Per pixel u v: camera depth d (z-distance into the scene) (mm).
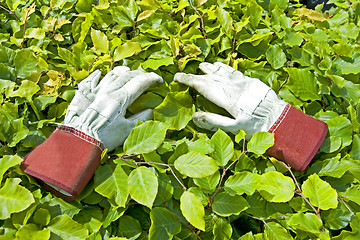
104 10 1026
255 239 801
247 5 1033
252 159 885
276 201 812
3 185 814
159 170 827
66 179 791
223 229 805
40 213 787
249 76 957
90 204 835
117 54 938
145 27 999
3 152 853
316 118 911
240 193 815
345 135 881
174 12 1037
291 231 838
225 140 846
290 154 852
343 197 833
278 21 1024
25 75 927
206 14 1024
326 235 774
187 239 816
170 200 825
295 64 1010
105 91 855
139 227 809
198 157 818
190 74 907
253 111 865
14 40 978
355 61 969
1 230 786
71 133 824
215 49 996
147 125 838
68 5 1041
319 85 943
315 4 1205
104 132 832
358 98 933
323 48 972
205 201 816
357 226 795
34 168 799
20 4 1043
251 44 998
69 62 957
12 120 855
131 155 840
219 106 904
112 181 816
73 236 781
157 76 905
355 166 855
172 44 958
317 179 807
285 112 866
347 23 1056
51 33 1013
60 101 929
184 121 896
